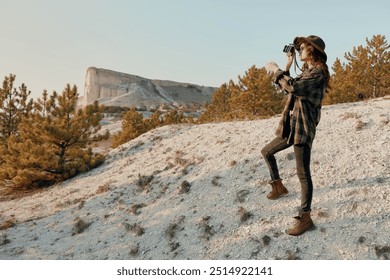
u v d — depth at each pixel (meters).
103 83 160.00
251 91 27.23
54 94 15.00
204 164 8.55
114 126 50.50
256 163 7.40
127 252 5.97
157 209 7.18
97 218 7.91
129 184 9.52
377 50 29.08
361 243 4.27
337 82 29.75
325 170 6.12
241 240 5.06
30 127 14.87
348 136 7.25
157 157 11.34
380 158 6.00
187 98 177.88
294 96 4.22
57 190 12.30
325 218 4.84
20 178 13.21
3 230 8.77
